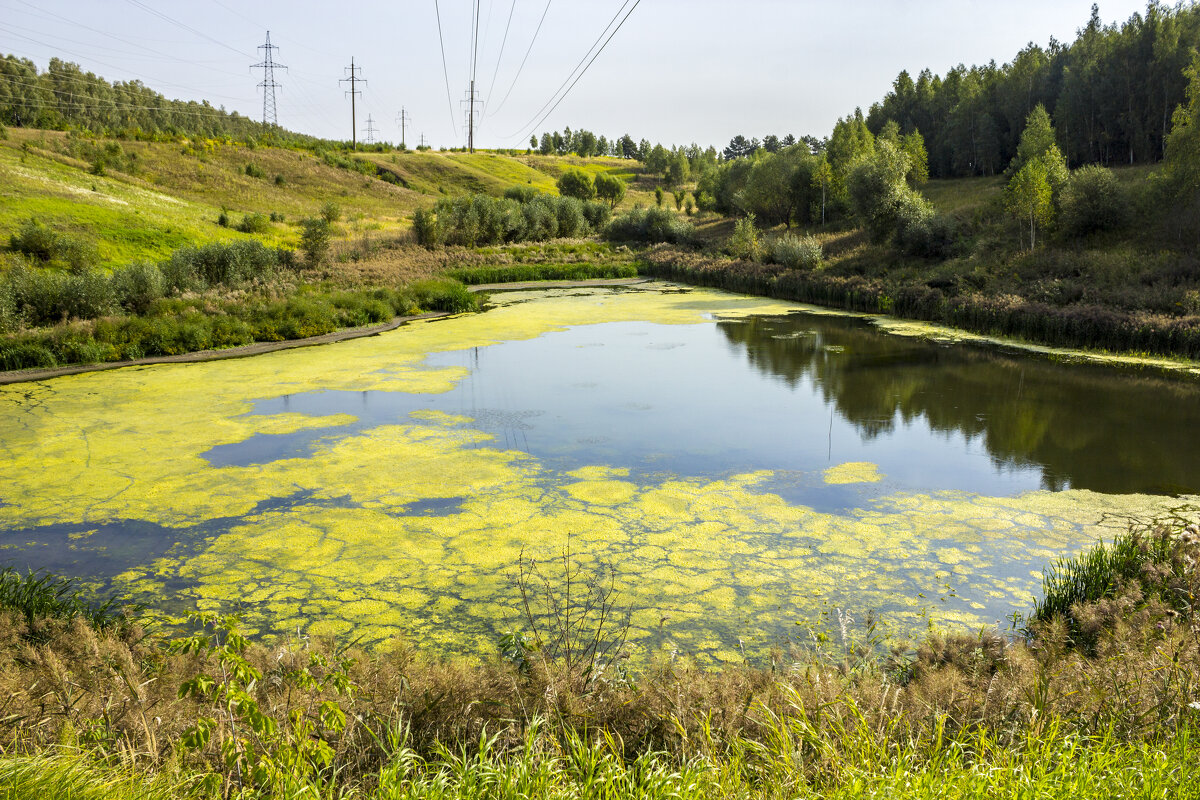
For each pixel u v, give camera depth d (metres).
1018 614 6.45
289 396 14.62
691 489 9.63
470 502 9.24
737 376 16.23
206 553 7.88
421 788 3.05
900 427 12.29
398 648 4.42
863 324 22.86
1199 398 13.45
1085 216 23.72
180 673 4.34
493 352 19.19
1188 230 21.73
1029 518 8.55
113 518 8.80
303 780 3.00
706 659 5.78
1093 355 17.19
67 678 4.11
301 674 3.40
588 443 11.61
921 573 7.30
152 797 2.76
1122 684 4.02
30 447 11.39
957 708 4.01
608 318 24.97
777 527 8.44
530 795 3.04
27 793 2.54
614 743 3.72
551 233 51.44
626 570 7.44
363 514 8.88
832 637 6.11
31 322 19.44
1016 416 12.70
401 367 17.34
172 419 12.96
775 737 3.62
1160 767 2.96
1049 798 2.85
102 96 109.81
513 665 4.64
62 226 31.77
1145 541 6.70
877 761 3.40
